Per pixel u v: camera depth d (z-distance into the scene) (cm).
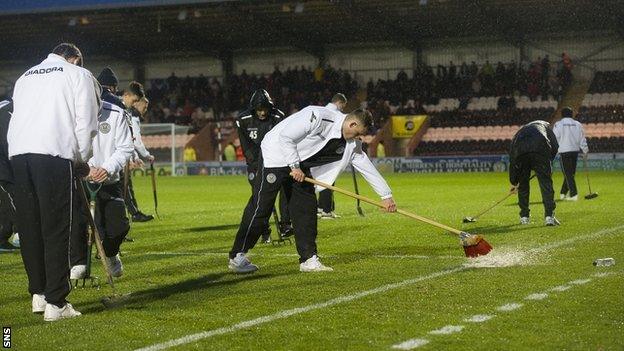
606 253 1012
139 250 1184
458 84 4547
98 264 1043
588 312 673
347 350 574
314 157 920
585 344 577
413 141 4316
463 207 1850
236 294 792
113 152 898
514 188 1409
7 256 1145
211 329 644
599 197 2044
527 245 1113
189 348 586
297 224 932
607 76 4350
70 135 707
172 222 1627
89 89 716
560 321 644
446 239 1219
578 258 968
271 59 5000
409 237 1257
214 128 4669
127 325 664
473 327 631
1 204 1193
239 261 929
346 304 727
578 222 1416
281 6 4081
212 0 3978
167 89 5106
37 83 711
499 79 4478
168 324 665
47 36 4634
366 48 4806
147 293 811
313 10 4112
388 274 891
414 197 2238
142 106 1559
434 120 4456
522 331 615
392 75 4788
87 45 4834
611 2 3809
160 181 3616
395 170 4150
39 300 721
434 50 4678
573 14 4066
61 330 652
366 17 4141
